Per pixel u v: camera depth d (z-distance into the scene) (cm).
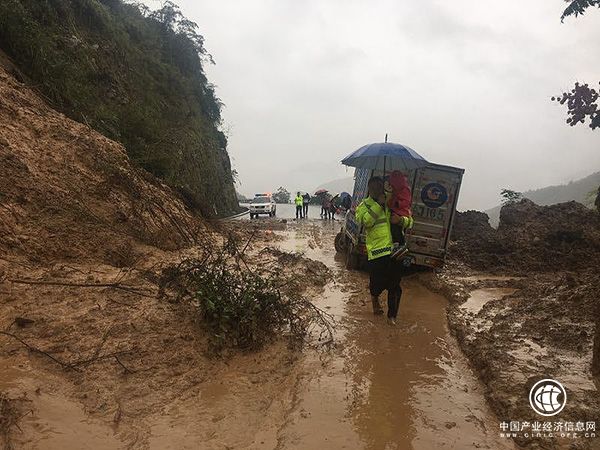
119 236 752
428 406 445
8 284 525
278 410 423
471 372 534
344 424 406
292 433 387
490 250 1319
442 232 1059
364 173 1163
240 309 539
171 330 509
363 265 1123
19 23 1146
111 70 1872
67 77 1234
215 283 571
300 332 598
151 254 779
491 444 384
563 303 733
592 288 737
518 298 863
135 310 534
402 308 793
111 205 815
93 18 1983
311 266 1032
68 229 684
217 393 436
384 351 581
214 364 483
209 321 537
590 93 353
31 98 920
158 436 360
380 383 490
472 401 462
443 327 693
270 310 591
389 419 418
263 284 611
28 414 343
